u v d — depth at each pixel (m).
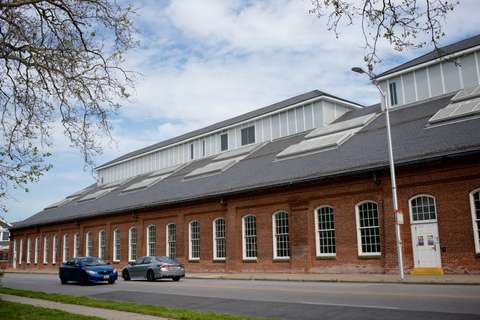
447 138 22.75
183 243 35.94
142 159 57.69
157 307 13.41
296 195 28.20
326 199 26.67
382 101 33.44
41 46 13.22
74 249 50.00
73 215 50.38
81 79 13.16
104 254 45.41
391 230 23.45
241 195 31.59
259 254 30.05
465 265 20.89
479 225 20.77
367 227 24.78
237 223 31.80
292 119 39.50
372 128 30.31
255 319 10.49
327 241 26.58
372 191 24.62
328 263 26.09
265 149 38.56
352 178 25.44
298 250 27.56
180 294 17.89
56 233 53.94
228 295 16.64
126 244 42.31
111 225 44.84
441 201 21.94
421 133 25.11
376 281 20.38
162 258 27.69
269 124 41.44
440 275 21.05
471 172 21.09
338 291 16.44
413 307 11.68
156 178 47.50
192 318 10.97
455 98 27.33
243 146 43.56
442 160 21.70
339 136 31.38
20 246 61.38
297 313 11.65
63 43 13.08
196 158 49.28
